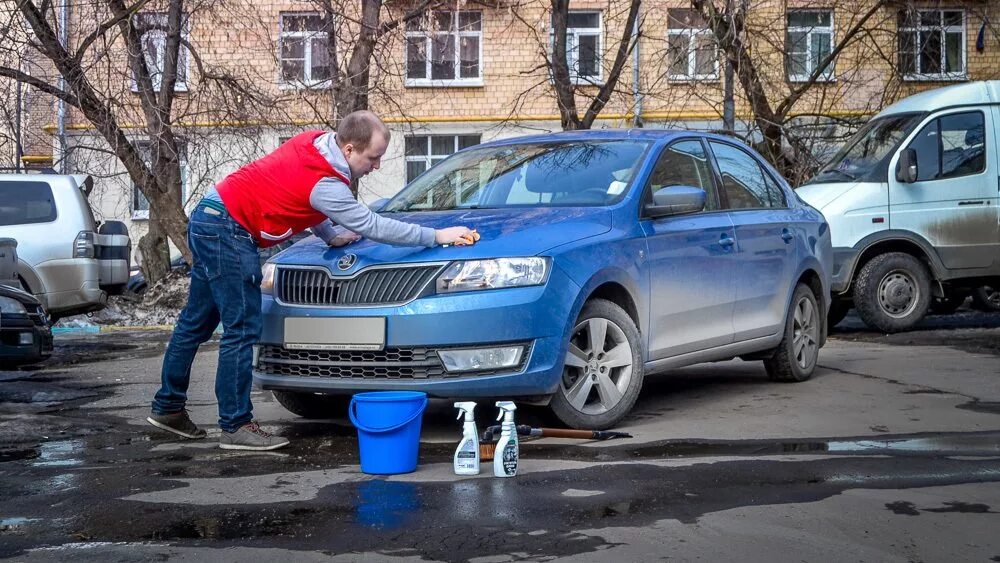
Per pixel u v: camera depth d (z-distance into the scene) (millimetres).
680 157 7098
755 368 9188
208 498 4477
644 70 20531
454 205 6758
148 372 9922
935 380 8102
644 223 6445
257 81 19000
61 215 14539
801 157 17969
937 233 12969
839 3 18188
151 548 3734
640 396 7566
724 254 7105
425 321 5508
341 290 5750
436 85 29516
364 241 5973
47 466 5242
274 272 6000
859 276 13016
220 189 5633
